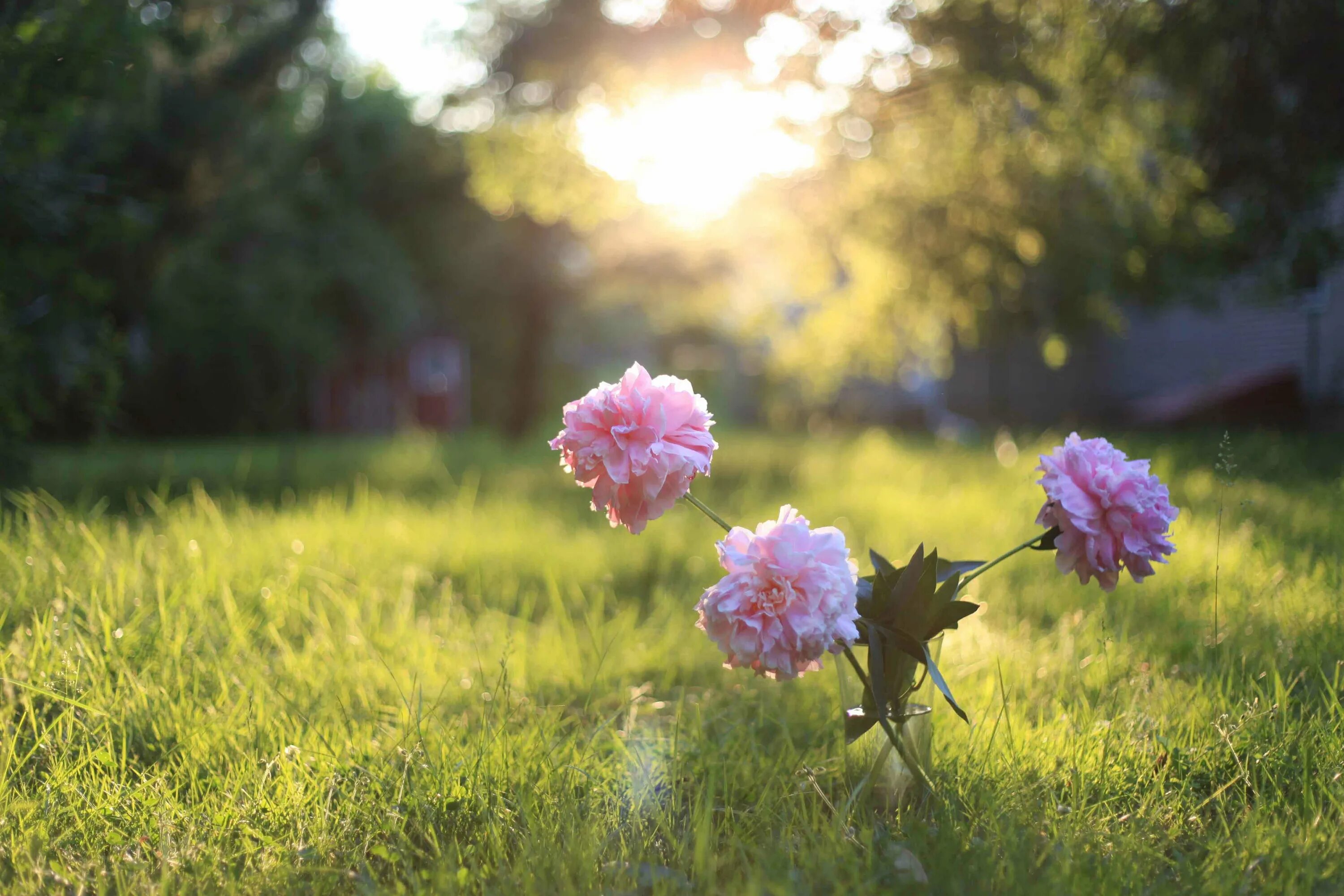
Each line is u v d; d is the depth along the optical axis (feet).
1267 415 45.09
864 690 7.61
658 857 7.42
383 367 96.02
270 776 8.82
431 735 9.81
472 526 22.90
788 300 35.55
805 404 79.20
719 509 28.35
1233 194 25.68
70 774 8.57
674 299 78.48
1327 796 7.77
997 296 28.58
